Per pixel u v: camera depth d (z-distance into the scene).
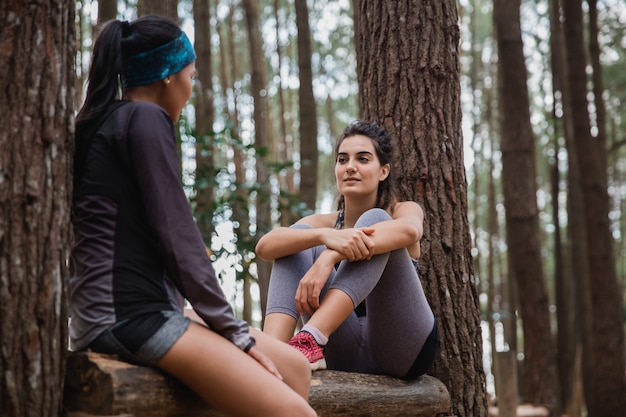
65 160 1.86
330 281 2.65
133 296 1.80
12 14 1.82
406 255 2.61
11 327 1.74
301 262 2.73
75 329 1.87
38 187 1.80
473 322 3.26
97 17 5.37
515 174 7.75
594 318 8.30
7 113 1.79
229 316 1.84
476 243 13.59
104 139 1.87
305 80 8.07
